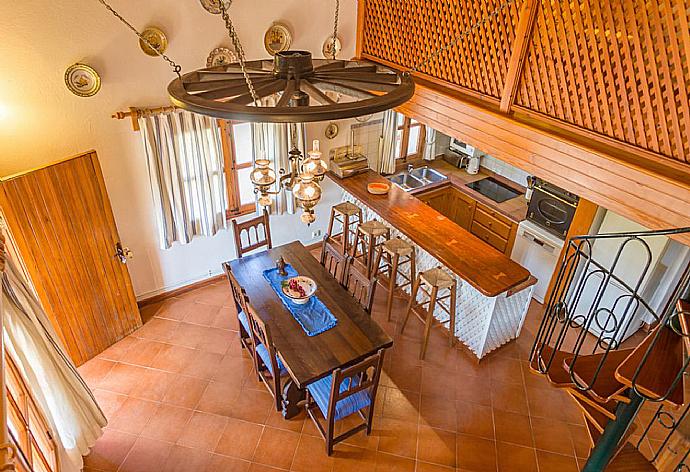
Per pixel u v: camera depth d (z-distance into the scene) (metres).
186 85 1.75
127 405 4.03
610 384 2.22
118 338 4.66
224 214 5.13
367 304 3.87
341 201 6.18
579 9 2.87
